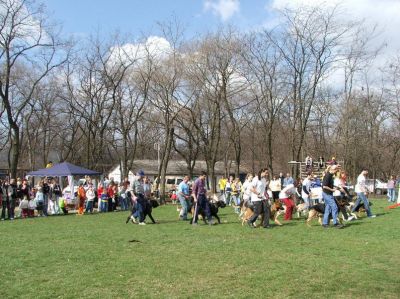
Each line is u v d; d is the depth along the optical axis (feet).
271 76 125.70
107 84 136.05
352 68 152.46
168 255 33.32
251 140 177.27
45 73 112.57
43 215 74.95
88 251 35.35
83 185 86.12
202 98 131.75
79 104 143.02
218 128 130.93
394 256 31.73
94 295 22.88
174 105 126.21
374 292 22.91
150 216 56.70
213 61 123.65
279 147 169.99
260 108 132.05
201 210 53.93
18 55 101.86
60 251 35.53
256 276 26.35
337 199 51.88
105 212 82.07
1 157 231.30
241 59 123.44
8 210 69.77
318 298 21.99
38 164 214.48
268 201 49.37
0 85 99.60
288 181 73.67
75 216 73.00
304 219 56.24
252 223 49.39
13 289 24.21
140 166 223.10
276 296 22.35
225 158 165.17
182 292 23.27
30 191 80.23
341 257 31.60
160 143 186.80
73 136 167.02
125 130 135.23
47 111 167.12
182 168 219.20
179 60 123.54
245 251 34.50
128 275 26.96
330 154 152.76
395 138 160.56
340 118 146.41
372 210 65.51
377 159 164.45
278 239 40.19
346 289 23.45
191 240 40.57
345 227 46.98
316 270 27.66
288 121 141.18
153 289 23.89
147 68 127.65
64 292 23.50
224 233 44.91
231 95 129.18
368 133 156.46
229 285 24.52
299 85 123.95
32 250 36.29
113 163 197.26
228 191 94.89
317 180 59.41
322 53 122.83
